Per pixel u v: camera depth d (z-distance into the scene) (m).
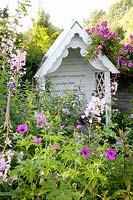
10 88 3.05
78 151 2.57
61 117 4.87
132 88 8.10
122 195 2.42
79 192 2.24
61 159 2.63
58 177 2.30
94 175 2.33
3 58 4.08
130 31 16.95
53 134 3.26
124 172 2.70
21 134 2.75
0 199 2.29
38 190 2.23
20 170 2.23
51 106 5.11
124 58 7.72
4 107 3.38
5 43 4.50
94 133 3.59
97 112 3.02
